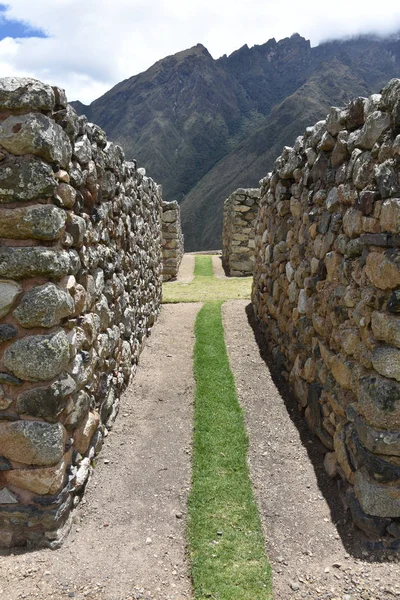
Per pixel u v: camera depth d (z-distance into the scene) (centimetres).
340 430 406
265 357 710
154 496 403
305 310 528
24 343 322
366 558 332
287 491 408
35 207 317
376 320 337
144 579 317
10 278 321
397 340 319
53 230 323
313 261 505
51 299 324
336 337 422
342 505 384
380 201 337
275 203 711
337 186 436
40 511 337
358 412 362
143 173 766
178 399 583
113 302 519
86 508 386
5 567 318
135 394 595
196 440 485
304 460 452
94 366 431
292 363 593
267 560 333
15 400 330
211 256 2236
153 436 498
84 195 405
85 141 400
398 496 335
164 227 1534
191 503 391
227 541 350
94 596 301
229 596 304
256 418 534
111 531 361
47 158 321
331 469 417
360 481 353
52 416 332
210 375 641
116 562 330
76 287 372
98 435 452
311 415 499
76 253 376
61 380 339
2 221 314
